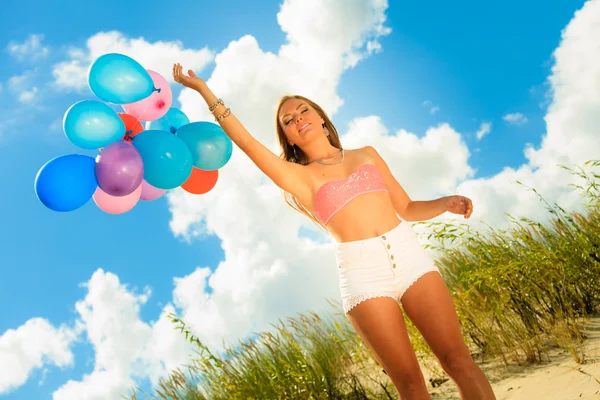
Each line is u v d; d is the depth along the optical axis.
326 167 2.54
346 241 2.36
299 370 4.09
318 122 2.79
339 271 2.36
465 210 2.57
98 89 2.77
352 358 4.43
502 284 3.73
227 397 4.34
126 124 2.99
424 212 2.70
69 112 2.75
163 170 2.78
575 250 3.89
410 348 2.22
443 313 2.24
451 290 4.55
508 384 3.06
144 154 2.77
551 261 3.72
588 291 3.70
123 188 2.70
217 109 2.48
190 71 2.60
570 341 3.15
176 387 4.71
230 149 3.07
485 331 3.66
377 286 2.24
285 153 2.99
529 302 3.70
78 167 2.72
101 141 2.77
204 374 4.27
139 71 2.81
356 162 2.54
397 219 2.43
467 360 2.18
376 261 2.26
